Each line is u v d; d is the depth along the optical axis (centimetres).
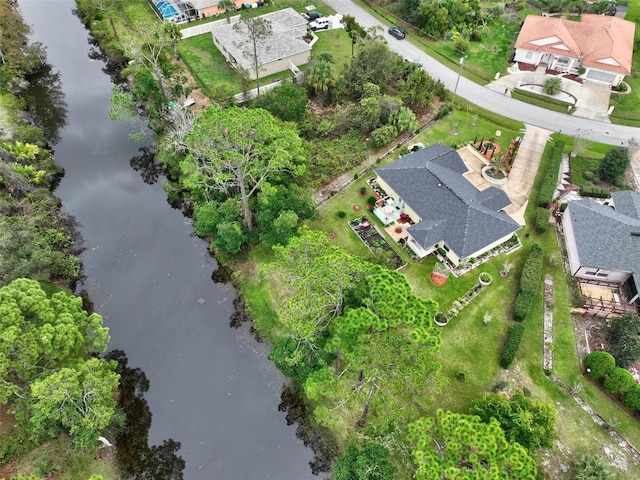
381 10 9031
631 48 7462
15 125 6369
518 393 3647
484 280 4734
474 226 4847
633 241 4659
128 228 5591
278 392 4253
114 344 4556
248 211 4900
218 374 4369
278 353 3819
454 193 5053
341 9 9100
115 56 8112
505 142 6350
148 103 7112
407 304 3102
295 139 4519
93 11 8700
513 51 7975
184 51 7944
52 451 3678
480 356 4225
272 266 3828
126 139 6769
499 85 7281
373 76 6756
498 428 2842
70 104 7388
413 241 4978
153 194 6038
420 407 3862
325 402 4109
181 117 5756
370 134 6353
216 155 4169
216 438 3991
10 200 5219
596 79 7262
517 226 4959
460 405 3916
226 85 7006
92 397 3447
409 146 6247
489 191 5334
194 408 4159
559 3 8775
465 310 4553
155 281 5066
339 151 6094
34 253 4416
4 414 3791
